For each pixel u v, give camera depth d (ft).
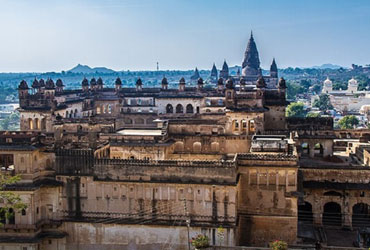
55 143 274.57
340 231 281.74
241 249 223.10
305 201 288.10
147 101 450.30
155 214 246.68
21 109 375.04
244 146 322.55
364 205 297.74
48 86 384.47
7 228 241.96
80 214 252.21
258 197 254.88
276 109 363.35
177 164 244.22
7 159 252.01
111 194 249.75
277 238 253.65
